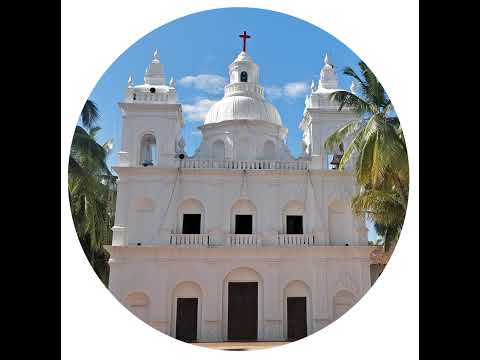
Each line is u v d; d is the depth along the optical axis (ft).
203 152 104.47
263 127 104.37
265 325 92.38
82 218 98.07
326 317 92.38
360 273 93.76
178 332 92.27
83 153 98.12
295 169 99.96
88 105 97.50
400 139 81.71
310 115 102.47
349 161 99.04
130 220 96.94
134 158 99.81
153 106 101.50
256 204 98.84
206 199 98.68
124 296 92.12
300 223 99.60
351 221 98.17
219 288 93.40
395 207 86.53
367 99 88.53
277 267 94.58
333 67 108.99
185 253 94.32
